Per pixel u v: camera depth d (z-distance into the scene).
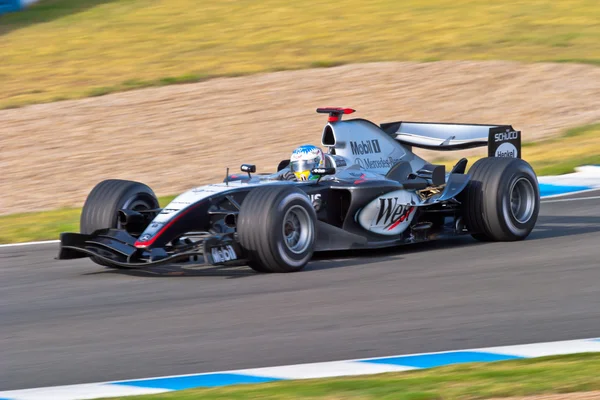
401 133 36.38
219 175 53.84
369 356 19.47
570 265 28.27
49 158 60.12
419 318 22.48
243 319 23.00
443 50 88.06
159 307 24.72
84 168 57.12
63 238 28.80
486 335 20.75
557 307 23.06
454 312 22.95
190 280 28.19
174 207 29.25
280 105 72.31
